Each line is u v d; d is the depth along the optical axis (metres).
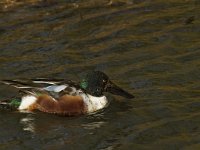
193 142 13.77
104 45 19.52
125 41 19.67
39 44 19.75
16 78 17.45
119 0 22.72
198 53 18.42
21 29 20.81
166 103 15.68
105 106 15.79
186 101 15.68
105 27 20.77
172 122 14.72
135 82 16.98
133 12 21.75
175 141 13.88
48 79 15.91
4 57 18.89
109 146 13.88
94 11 21.94
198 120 14.72
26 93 15.83
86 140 14.18
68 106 15.50
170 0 22.61
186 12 21.47
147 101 15.91
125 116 15.23
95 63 18.33
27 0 22.81
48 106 15.62
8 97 16.47
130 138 14.16
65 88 15.70
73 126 14.90
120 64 18.16
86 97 15.69
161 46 19.16
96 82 15.90
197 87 16.42
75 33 20.48
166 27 20.47
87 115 15.48
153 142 13.92
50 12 21.97
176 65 17.78
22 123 15.09
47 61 18.58
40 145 14.02
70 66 18.20
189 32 19.98
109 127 14.75
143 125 14.73
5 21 21.38
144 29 20.42
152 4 22.33
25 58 18.80
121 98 16.28
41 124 15.05
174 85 16.64
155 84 16.80
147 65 17.94
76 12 21.94
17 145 14.05
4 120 15.23
